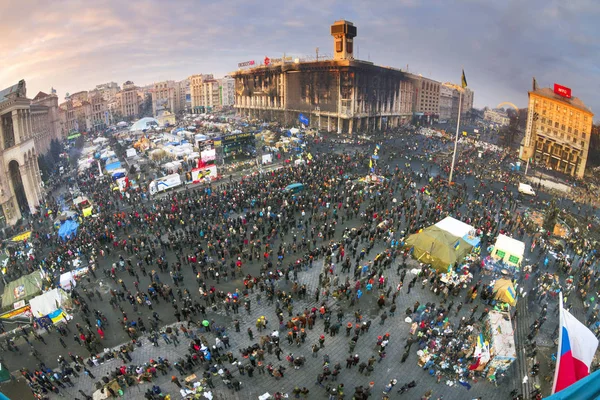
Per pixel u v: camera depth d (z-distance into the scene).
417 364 23.14
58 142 110.44
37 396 21.77
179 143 87.94
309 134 104.00
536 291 30.69
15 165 57.75
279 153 79.88
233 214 47.00
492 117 156.38
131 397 21.33
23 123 60.66
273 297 30.20
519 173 63.97
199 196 53.00
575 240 39.53
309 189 53.56
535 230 42.19
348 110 111.75
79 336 27.77
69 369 23.41
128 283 33.94
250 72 146.25
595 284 31.86
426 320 25.89
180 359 22.81
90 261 37.34
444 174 64.44
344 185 56.19
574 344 13.52
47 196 64.06
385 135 108.06
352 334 25.78
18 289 32.12
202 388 21.36
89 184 63.19
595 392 3.99
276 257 36.59
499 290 28.41
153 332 26.42
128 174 70.44
